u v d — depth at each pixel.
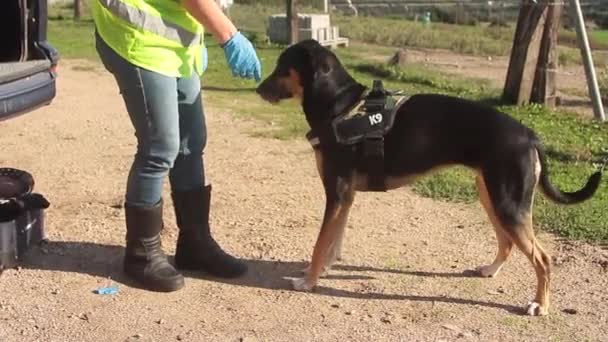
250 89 12.44
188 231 5.19
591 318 4.66
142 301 4.80
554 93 10.91
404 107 4.81
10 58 5.93
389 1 33.03
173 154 4.87
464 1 31.56
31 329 4.44
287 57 4.92
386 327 4.52
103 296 4.84
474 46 18.75
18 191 5.39
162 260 5.02
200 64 5.04
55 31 21.36
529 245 4.60
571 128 9.53
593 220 6.11
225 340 4.34
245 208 6.56
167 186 7.01
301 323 4.55
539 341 4.38
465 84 13.00
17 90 5.46
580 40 10.05
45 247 5.57
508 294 4.97
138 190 4.90
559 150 8.23
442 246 5.77
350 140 4.76
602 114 10.09
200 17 4.65
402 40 19.92
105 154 8.23
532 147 4.59
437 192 6.93
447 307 4.78
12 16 5.87
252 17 25.58
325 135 4.81
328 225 4.89
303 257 5.55
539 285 4.67
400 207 6.60
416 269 5.35
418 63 15.52
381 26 22.95
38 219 5.54
